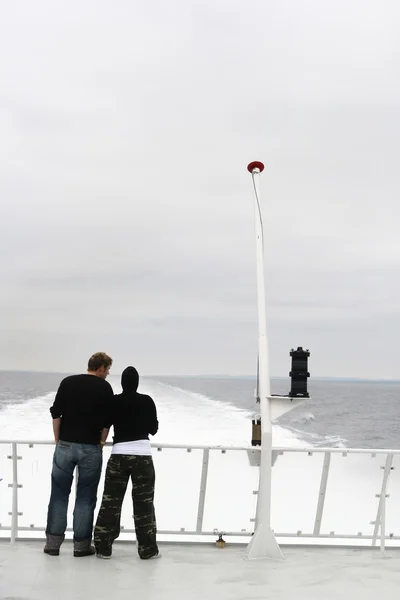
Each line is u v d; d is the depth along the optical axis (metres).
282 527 6.67
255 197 6.42
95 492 5.95
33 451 6.56
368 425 35.97
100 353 6.14
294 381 6.04
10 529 6.72
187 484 6.62
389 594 5.09
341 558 6.16
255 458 6.40
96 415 5.86
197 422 29.31
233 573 5.55
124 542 6.52
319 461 6.65
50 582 5.16
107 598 4.82
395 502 7.25
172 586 5.14
